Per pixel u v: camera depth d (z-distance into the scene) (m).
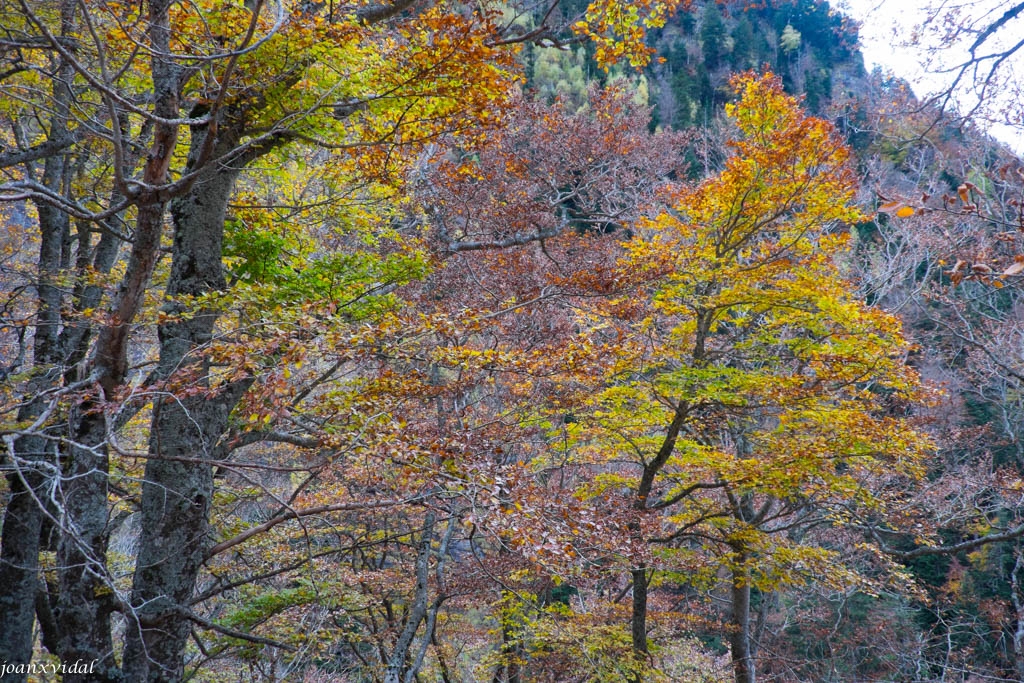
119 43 5.49
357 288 7.17
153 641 5.44
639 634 10.05
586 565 7.88
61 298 7.60
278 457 11.41
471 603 10.27
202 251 5.93
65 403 5.27
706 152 17.95
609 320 9.40
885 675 15.29
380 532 10.14
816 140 8.09
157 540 5.56
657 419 9.38
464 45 5.47
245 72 5.43
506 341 9.15
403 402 6.58
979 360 17.02
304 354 4.49
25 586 6.50
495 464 5.46
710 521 10.57
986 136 11.40
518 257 10.05
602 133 13.12
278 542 8.65
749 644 12.42
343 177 8.20
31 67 5.32
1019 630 15.10
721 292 8.73
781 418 9.30
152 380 5.57
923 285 15.62
